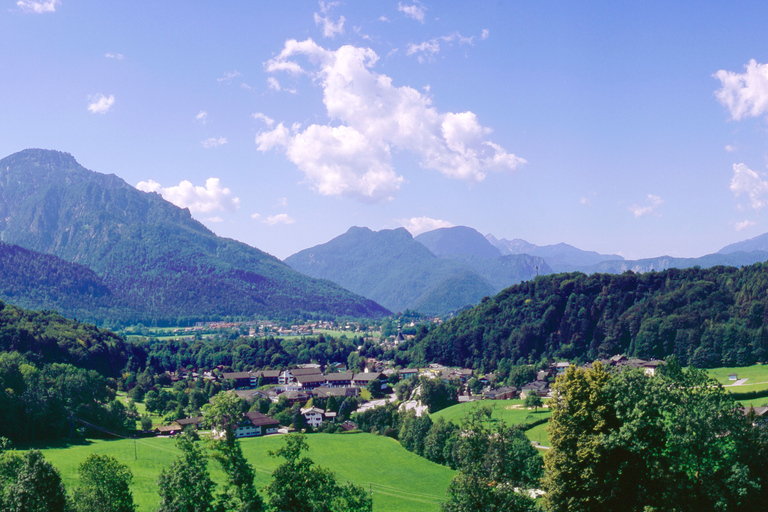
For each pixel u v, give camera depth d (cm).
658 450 5506
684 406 5566
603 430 5569
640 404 5384
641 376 5884
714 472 5519
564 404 5844
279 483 6138
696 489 5466
